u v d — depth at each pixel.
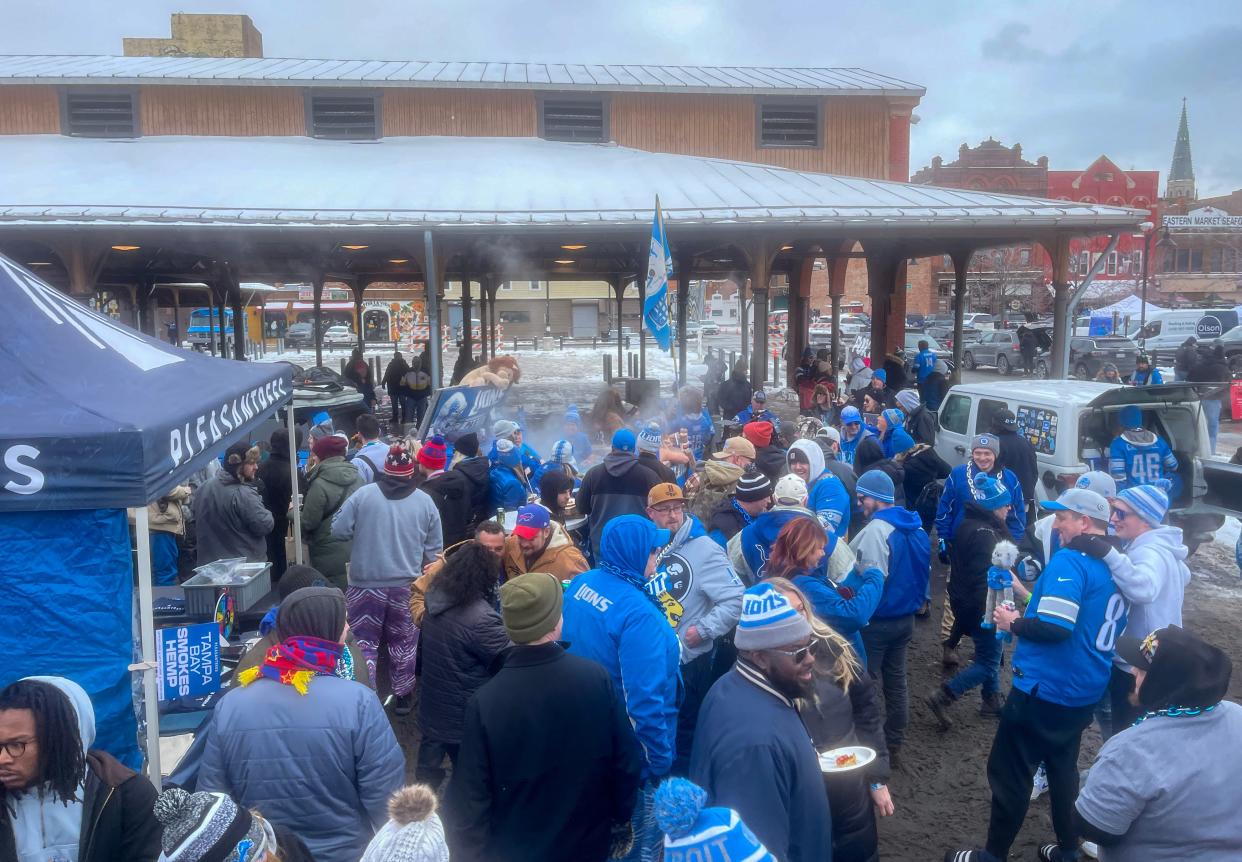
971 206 16.00
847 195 17.11
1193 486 8.90
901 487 7.87
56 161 18.53
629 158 20.94
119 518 3.61
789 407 23.45
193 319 47.31
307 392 15.70
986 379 33.16
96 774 2.48
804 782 2.73
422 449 7.09
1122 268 67.06
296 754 3.03
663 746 3.52
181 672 4.30
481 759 3.00
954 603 6.22
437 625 4.55
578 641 3.64
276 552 8.34
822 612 4.48
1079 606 4.07
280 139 21.58
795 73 25.00
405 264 26.59
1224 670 2.81
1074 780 4.27
